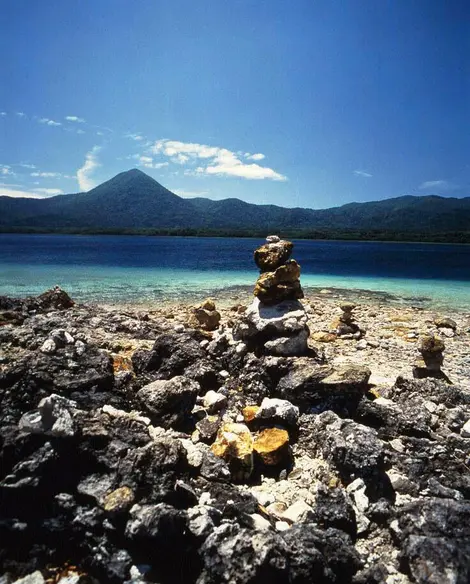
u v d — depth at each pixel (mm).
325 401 1812
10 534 1085
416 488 1401
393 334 4164
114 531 1102
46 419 1211
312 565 1032
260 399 1972
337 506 1234
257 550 1003
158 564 1077
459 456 1575
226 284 8719
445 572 994
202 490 1304
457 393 2057
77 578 1037
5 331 2068
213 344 2340
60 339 1900
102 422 1337
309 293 8023
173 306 5879
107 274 10195
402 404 1951
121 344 2646
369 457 1380
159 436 1534
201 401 1911
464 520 1141
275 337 2238
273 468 1513
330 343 3641
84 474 1225
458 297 7672
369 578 1056
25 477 1139
